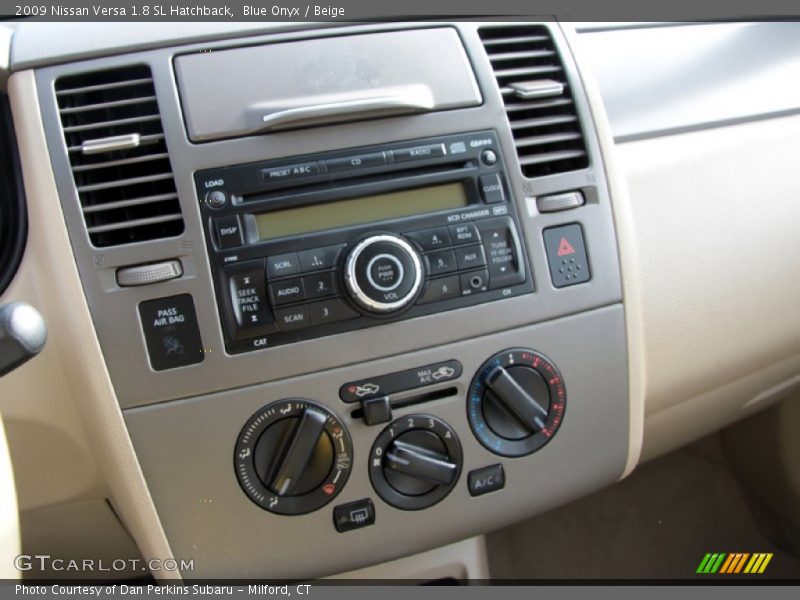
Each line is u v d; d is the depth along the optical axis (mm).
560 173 838
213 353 737
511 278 808
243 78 764
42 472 804
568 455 860
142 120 739
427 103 790
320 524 790
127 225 725
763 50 1070
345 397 767
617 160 865
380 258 757
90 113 745
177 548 768
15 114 733
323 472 776
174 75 755
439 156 793
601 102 867
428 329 784
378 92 783
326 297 753
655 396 1017
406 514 810
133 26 768
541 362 825
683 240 961
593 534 1503
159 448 740
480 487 827
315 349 756
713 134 995
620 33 1020
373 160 774
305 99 766
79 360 719
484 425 818
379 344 771
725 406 1166
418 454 791
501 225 806
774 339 1065
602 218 847
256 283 742
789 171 1027
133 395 729
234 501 766
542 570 1443
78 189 727
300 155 760
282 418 755
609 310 851
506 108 827
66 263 717
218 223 738
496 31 859
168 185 737
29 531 897
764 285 1022
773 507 1454
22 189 742
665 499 1564
